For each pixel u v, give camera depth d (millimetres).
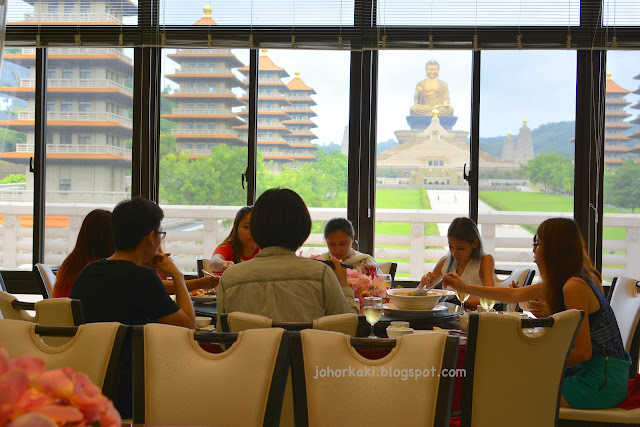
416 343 1524
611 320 2373
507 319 1768
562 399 2369
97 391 709
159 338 1571
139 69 4605
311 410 1512
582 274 2396
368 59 4539
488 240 4570
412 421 1489
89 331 1625
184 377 1544
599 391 2303
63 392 670
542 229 2477
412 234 4613
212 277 2721
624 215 4480
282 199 1979
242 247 3465
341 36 4508
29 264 4734
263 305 1910
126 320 1980
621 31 4355
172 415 1534
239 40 4531
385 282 2980
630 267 4484
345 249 3221
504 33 4430
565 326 1831
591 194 4461
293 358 1530
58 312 1961
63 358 1605
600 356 2336
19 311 2127
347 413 1504
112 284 1981
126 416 1895
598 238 4465
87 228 2490
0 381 622
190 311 2207
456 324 2588
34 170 4668
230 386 1527
